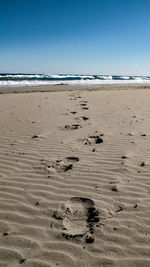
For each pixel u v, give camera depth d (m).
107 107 9.18
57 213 2.58
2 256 2.00
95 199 2.82
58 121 6.77
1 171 3.56
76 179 3.30
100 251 2.05
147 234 2.23
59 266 1.90
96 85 28.83
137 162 3.79
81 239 2.19
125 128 5.85
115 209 2.63
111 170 3.54
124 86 26.95
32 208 2.67
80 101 10.93
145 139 4.90
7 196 2.91
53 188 3.08
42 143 4.80
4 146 4.66
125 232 2.27
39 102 10.61
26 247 2.10
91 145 4.64
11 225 2.39
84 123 6.48
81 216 2.53
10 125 6.34
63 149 4.44
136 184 3.13
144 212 2.56
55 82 34.19
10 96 13.01
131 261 1.94
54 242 2.16
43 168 3.64
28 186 3.13
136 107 9.11
